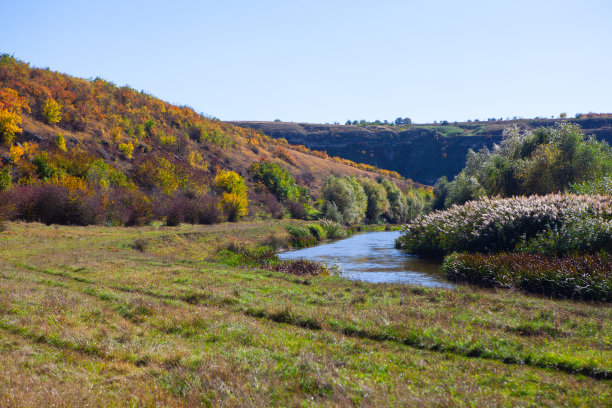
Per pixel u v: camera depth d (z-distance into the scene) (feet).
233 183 222.28
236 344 24.72
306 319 30.66
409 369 20.85
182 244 105.29
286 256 102.27
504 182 126.72
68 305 33.27
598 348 23.82
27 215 120.57
